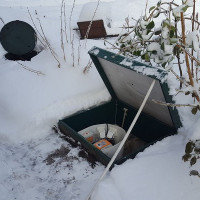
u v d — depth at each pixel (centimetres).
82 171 190
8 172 194
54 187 181
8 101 242
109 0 509
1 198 174
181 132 192
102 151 198
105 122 250
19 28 296
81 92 245
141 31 192
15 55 315
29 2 511
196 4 451
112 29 358
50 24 386
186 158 153
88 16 342
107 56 178
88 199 163
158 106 191
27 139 225
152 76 153
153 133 225
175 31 180
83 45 306
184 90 164
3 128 228
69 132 215
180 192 150
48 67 265
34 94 243
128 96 221
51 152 210
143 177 163
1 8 399
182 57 282
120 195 156
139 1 485
